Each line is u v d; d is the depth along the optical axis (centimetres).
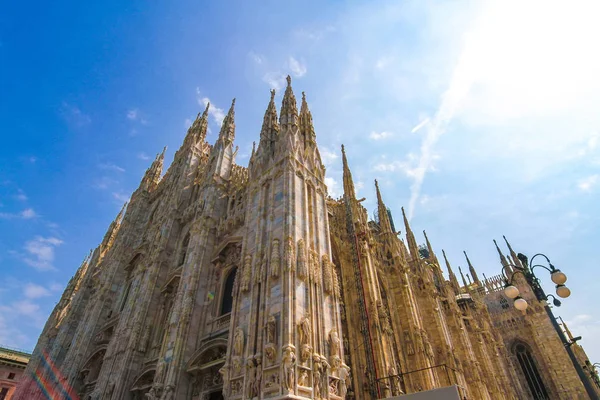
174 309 2756
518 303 1426
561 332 1379
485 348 4519
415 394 1371
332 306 2003
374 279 2652
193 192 4359
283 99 3075
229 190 3578
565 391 4744
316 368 1661
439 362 3225
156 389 2311
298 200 2291
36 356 4866
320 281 2030
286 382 1516
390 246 3572
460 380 3114
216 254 2997
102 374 3038
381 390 2059
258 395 1591
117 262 4619
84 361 3691
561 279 1420
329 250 2289
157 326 3141
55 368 4206
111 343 3297
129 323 3247
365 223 3181
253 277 2045
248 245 2311
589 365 4600
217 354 2361
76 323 4703
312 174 2595
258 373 1648
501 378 4456
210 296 2789
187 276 2881
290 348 1616
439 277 4669
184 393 2308
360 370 2258
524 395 4816
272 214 2273
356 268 2627
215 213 3353
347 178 3344
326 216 2484
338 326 1950
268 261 2034
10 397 6025
